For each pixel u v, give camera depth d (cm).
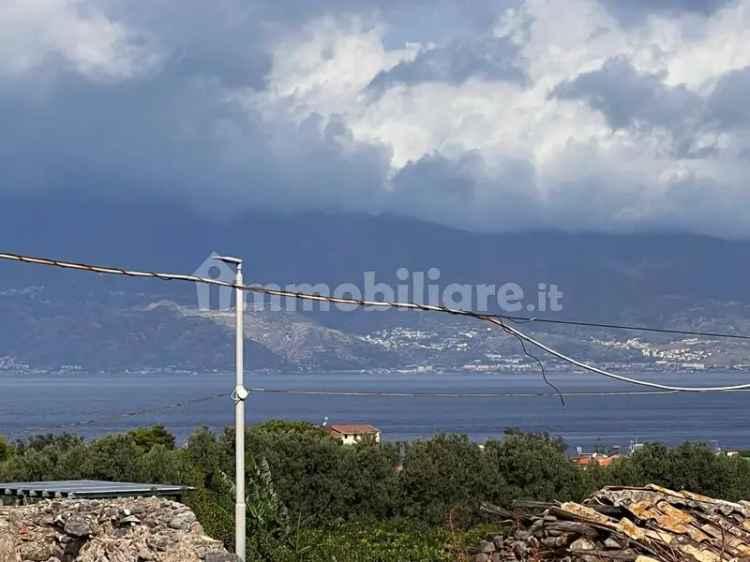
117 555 2739
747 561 3212
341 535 5394
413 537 5388
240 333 3092
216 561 2653
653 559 3197
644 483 6125
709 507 3588
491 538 3784
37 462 5412
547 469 6062
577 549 3347
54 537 2858
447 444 6116
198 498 4338
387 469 6006
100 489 3200
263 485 4325
